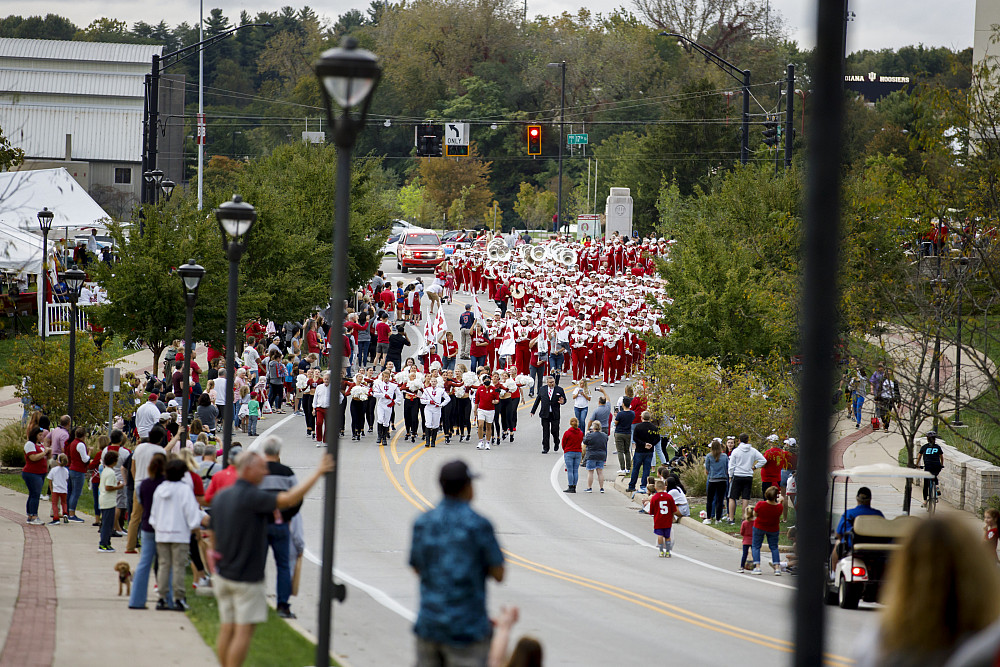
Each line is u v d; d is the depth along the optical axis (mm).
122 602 36531
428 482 74250
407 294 138875
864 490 47031
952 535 10234
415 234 188250
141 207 95812
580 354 109500
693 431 73250
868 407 100688
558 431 88062
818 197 18234
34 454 56250
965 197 62219
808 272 18156
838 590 47062
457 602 18422
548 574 50281
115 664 27375
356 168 132750
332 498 25391
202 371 104625
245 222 47250
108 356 81375
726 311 84938
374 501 67875
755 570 54875
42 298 113062
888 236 74312
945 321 62969
